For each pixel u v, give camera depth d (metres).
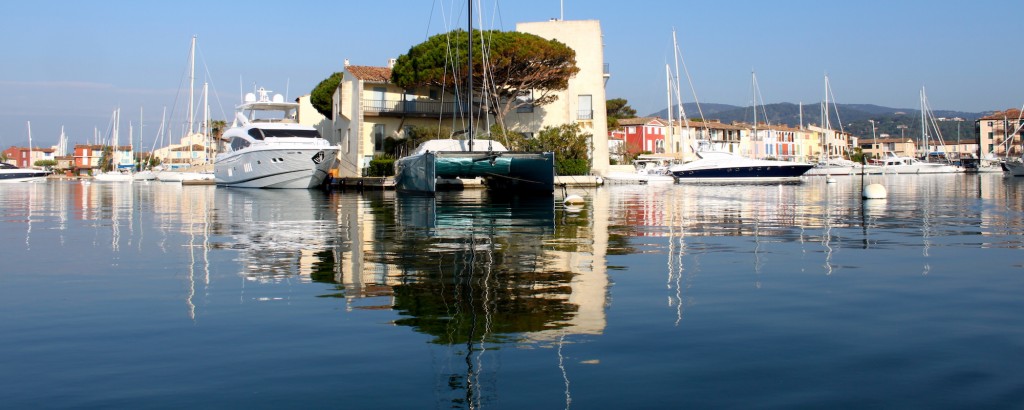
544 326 5.54
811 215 17.36
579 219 16.50
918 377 4.30
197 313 6.14
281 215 18.53
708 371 4.43
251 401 4.00
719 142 89.12
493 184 37.34
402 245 11.05
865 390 4.09
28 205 24.70
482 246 10.84
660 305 6.29
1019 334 5.25
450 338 5.20
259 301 6.62
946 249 10.23
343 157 51.53
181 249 10.77
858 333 5.32
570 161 45.91
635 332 5.34
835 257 9.41
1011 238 11.68
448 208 21.42
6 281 7.86
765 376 4.34
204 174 56.19
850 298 6.59
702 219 16.28
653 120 96.00
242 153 40.81
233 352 4.93
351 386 4.21
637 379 4.29
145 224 15.76
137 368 4.60
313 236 12.63
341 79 57.00
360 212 19.64
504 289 7.06
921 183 48.94
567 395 4.03
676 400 3.95
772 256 9.52
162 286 7.47
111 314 6.14
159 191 39.34
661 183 51.62
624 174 50.75
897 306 6.24
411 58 46.84
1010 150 105.88
